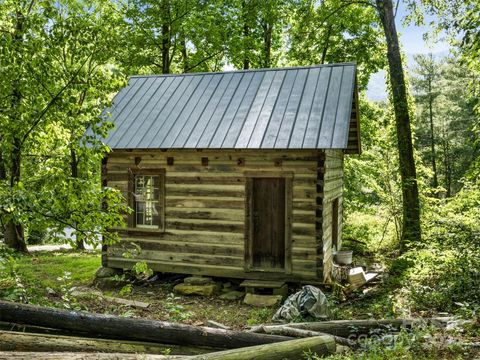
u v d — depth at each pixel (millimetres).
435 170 33875
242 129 11594
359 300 10336
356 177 19516
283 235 11367
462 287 8609
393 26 15516
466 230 9922
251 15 22328
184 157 12008
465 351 5801
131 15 20531
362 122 20688
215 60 24281
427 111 35438
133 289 11844
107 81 8227
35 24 7762
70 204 7574
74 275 13297
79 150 8344
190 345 6281
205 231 11852
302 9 18656
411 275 10086
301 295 8812
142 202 12695
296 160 11070
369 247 17328
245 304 10586
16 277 8102
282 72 13719
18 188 7332
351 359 5629
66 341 5594
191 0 20375
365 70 20766
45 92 8203
